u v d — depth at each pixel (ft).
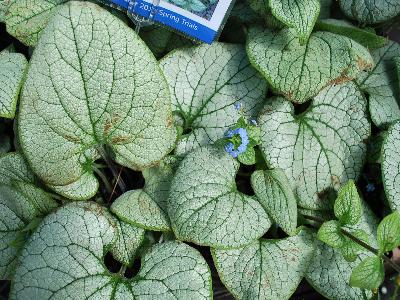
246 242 1.15
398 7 1.42
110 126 1.14
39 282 1.07
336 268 1.26
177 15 1.20
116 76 1.08
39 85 1.07
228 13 1.20
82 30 1.04
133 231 1.20
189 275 1.12
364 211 1.32
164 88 1.12
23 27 1.30
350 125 1.33
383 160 1.25
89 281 1.10
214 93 1.30
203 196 1.16
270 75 1.23
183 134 1.33
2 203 1.20
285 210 1.16
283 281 1.19
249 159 1.21
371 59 1.29
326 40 1.28
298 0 1.20
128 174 1.36
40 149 1.13
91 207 1.15
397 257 1.43
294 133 1.29
